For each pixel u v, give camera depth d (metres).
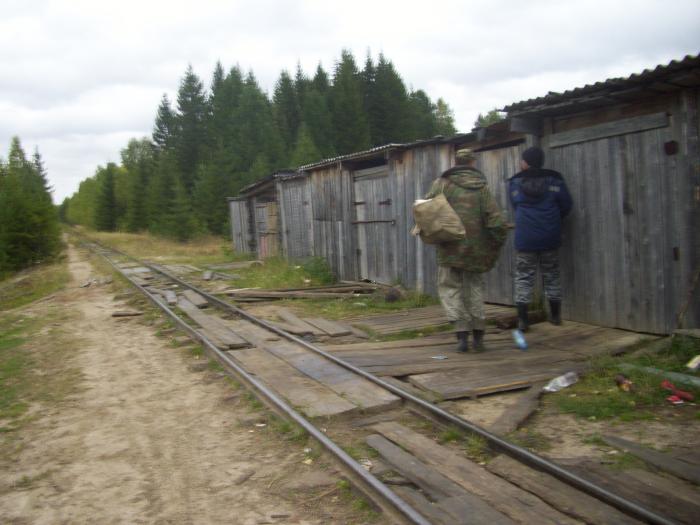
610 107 6.28
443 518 2.84
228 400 5.10
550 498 3.00
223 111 72.25
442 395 4.62
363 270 12.05
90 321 9.82
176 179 44.72
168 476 3.66
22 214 28.31
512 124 6.97
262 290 11.62
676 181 5.63
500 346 6.20
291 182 16.22
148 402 5.21
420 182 9.85
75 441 4.34
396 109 60.19
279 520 3.04
